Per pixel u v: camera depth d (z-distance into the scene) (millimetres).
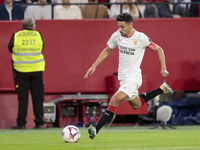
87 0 39312
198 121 36281
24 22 31484
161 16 39094
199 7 39750
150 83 37125
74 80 36500
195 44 37688
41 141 19812
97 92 37000
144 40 18859
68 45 36500
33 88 31922
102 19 36938
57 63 36344
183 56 37531
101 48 36844
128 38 18844
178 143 18141
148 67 37156
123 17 18391
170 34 37406
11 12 37094
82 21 36688
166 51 37344
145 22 37156
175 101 36906
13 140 20594
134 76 18766
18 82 31484
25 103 31797
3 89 35438
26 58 31344
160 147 15734
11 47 31359
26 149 15000
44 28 36281
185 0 43094
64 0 37969
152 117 37219
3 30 35625
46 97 36531
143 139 20969
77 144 17375
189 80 37531
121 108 34438
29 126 35250
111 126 36062
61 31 36438
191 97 37844
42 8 37281
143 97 19875
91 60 36719
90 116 35625
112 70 36906
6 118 35188
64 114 35906
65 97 35656
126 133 26453
